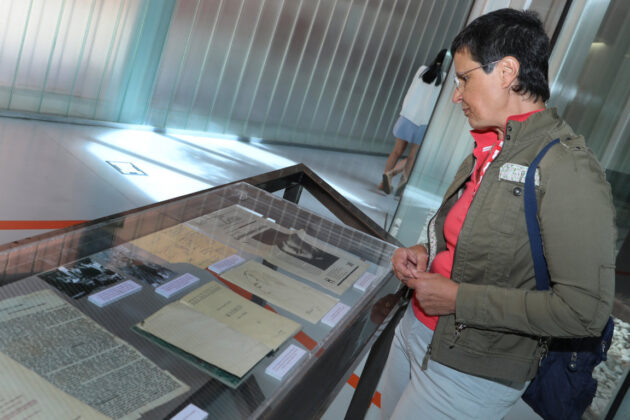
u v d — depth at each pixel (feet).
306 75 23.70
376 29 25.45
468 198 4.33
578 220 3.37
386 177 20.01
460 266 4.07
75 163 13.23
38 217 9.96
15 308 2.74
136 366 2.58
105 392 2.35
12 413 2.09
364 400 6.12
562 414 4.56
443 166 11.64
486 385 4.22
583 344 4.52
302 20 22.17
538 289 3.78
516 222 3.77
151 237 4.09
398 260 4.75
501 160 3.87
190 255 3.99
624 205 8.90
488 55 3.78
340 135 26.94
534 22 3.79
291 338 3.27
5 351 2.41
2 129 13.92
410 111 18.97
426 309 4.11
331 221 5.88
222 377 2.67
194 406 2.42
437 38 28.43
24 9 14.21
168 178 14.37
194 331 2.99
